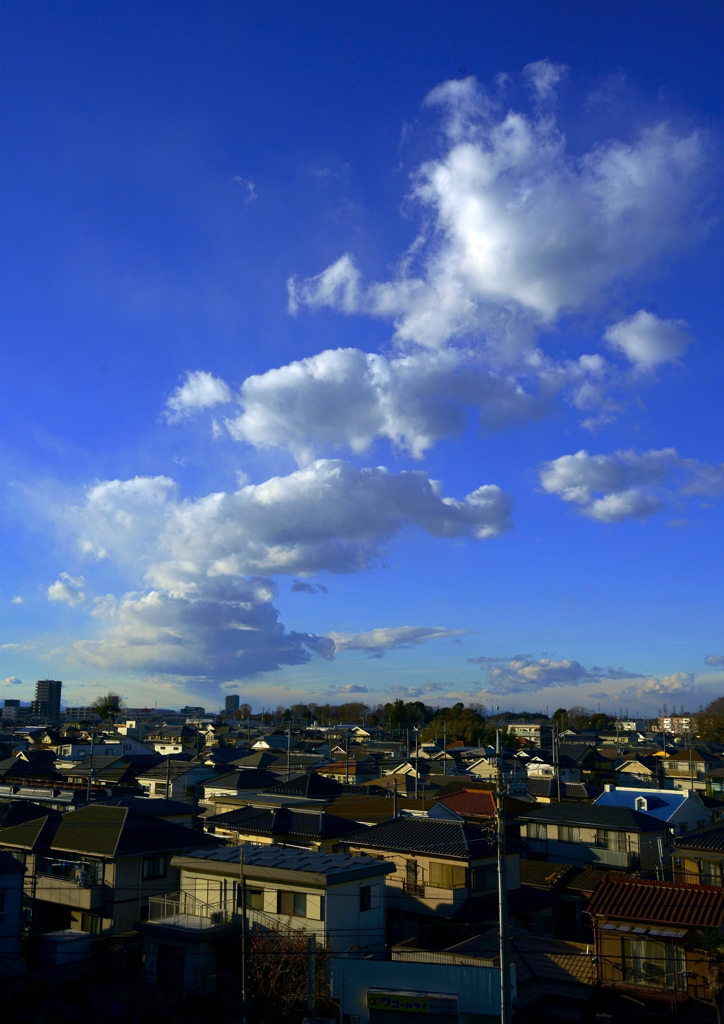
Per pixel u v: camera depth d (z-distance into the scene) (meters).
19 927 29.38
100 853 32.19
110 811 36.44
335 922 27.52
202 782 58.16
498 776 19.44
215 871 30.05
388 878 34.12
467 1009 22.61
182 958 26.91
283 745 118.50
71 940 29.83
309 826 38.38
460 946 26.45
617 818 41.38
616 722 189.38
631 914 25.09
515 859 35.53
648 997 23.91
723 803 51.81
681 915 24.67
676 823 44.38
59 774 66.88
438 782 66.00
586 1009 23.67
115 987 26.92
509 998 17.12
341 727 161.88
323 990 23.56
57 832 35.25
